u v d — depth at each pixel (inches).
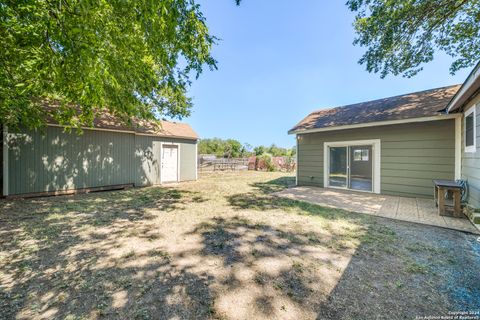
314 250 119.1
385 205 225.3
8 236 139.9
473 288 84.4
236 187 362.9
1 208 215.0
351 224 164.1
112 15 121.8
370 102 364.5
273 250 119.2
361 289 84.0
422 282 88.5
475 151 176.6
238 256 112.2
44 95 221.9
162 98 368.2
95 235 142.3
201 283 88.4
